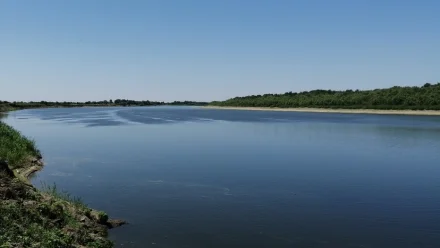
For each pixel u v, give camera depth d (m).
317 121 95.62
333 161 37.31
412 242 17.14
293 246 16.61
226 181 28.64
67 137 59.62
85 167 33.94
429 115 115.69
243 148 47.09
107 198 23.73
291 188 26.58
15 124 87.94
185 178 29.62
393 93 140.50
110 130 72.75
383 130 68.56
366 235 17.92
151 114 149.38
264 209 21.72
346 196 24.53
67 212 17.83
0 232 13.53
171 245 16.53
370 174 31.19
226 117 121.94
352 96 155.62
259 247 16.45
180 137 60.12
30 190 18.58
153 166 34.72
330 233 18.12
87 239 15.95
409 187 26.88
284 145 49.81
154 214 20.67
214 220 19.80
